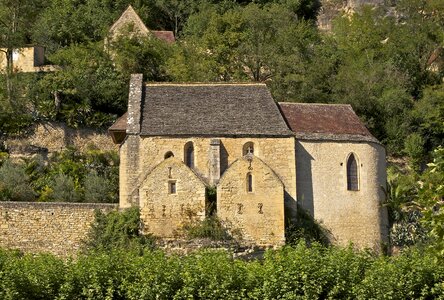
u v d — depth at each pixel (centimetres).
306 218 7950
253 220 7719
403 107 10662
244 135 7981
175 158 7806
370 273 6356
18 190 8569
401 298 6309
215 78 10894
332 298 6266
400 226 8269
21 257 7425
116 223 7669
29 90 10100
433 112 10531
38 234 7769
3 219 7756
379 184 8269
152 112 8150
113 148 9850
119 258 6469
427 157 10231
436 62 12275
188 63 10981
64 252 7744
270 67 10994
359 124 8475
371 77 11175
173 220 7669
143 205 7688
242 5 14275
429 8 13175
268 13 11819
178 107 8225
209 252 6712
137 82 8406
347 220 8044
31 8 11094
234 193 7744
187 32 13288
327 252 6675
